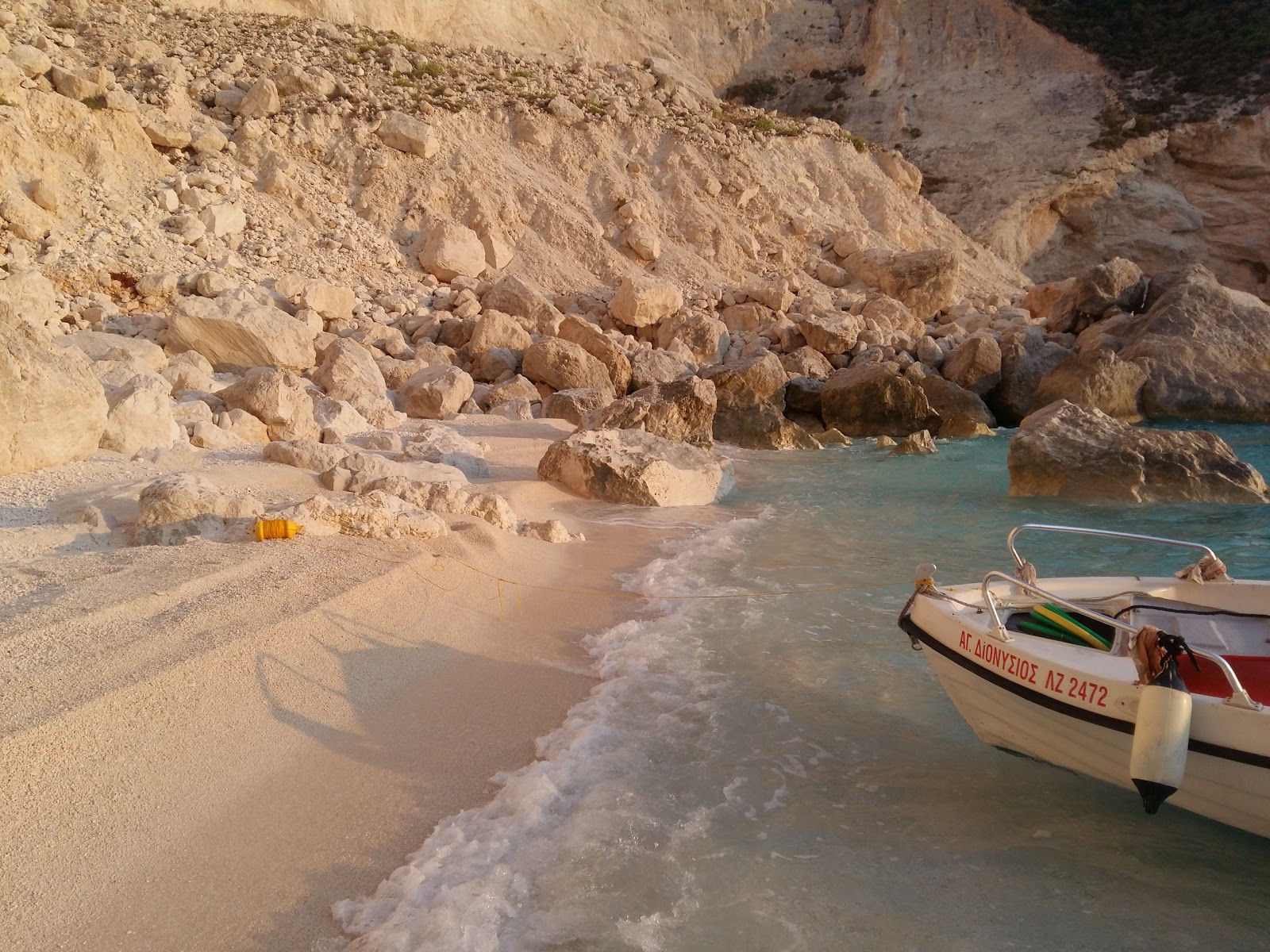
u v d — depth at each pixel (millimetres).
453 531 9539
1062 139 39000
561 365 20328
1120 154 38000
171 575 7309
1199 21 42594
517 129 30828
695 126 33906
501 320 21375
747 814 5227
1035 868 4832
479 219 27031
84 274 19109
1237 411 21844
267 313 18109
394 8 36062
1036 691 5395
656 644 7609
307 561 7949
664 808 5246
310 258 23484
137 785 4832
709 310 26375
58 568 7438
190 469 10555
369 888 4438
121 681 5477
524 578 9031
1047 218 38219
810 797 5430
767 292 26375
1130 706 4949
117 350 15234
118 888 4234
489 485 12766
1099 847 5027
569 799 5301
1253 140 37719
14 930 3912
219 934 4059
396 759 5555
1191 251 38438
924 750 6047
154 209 21969
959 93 42094
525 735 6039
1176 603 6230
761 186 32688
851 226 33219
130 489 9117
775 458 17906
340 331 20969
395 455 12938
